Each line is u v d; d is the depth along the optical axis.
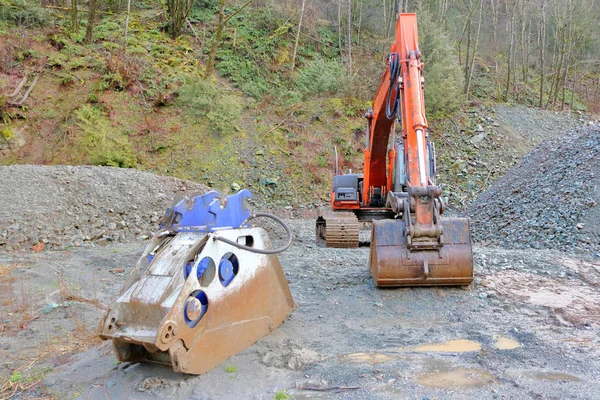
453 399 3.30
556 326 4.83
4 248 9.22
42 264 8.13
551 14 26.94
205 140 17.73
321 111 19.78
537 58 28.55
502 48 28.44
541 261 7.34
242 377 3.73
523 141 19.62
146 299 3.68
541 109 22.69
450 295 5.90
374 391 3.46
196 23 23.84
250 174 16.86
